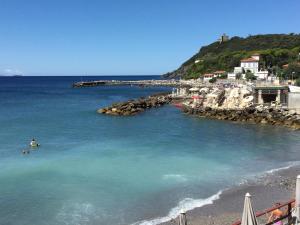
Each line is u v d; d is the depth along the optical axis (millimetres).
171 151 45062
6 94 157375
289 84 87438
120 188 31562
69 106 103000
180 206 27641
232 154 43844
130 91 177000
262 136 55406
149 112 88250
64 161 39938
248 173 36031
